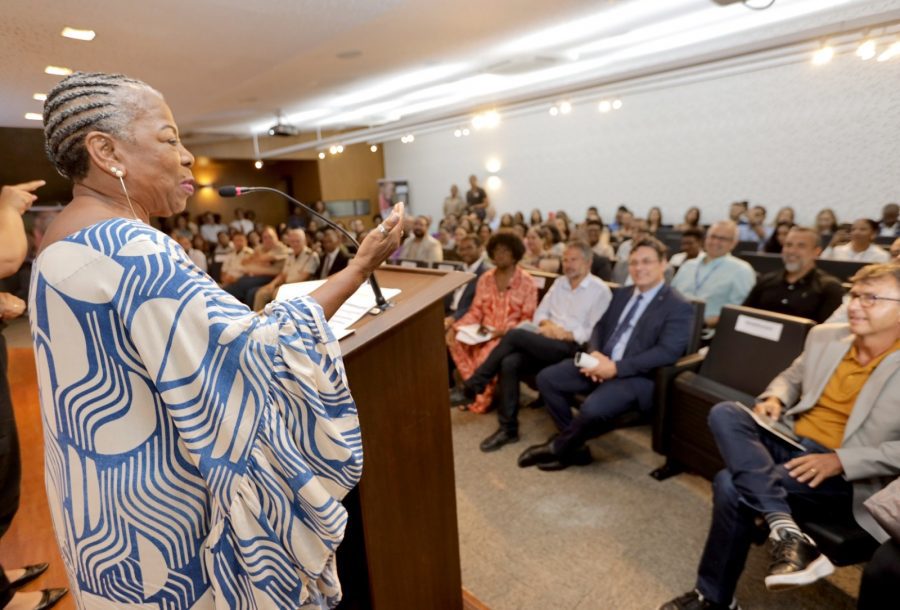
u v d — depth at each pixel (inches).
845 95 113.7
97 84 22.0
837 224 113.8
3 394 49.0
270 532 22.3
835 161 117.3
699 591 55.9
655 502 78.1
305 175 436.5
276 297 35.6
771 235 151.6
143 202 24.3
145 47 128.0
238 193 33.9
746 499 53.1
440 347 42.6
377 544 38.4
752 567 63.6
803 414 62.2
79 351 20.6
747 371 76.7
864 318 53.7
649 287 89.0
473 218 314.7
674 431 80.5
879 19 95.1
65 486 21.7
